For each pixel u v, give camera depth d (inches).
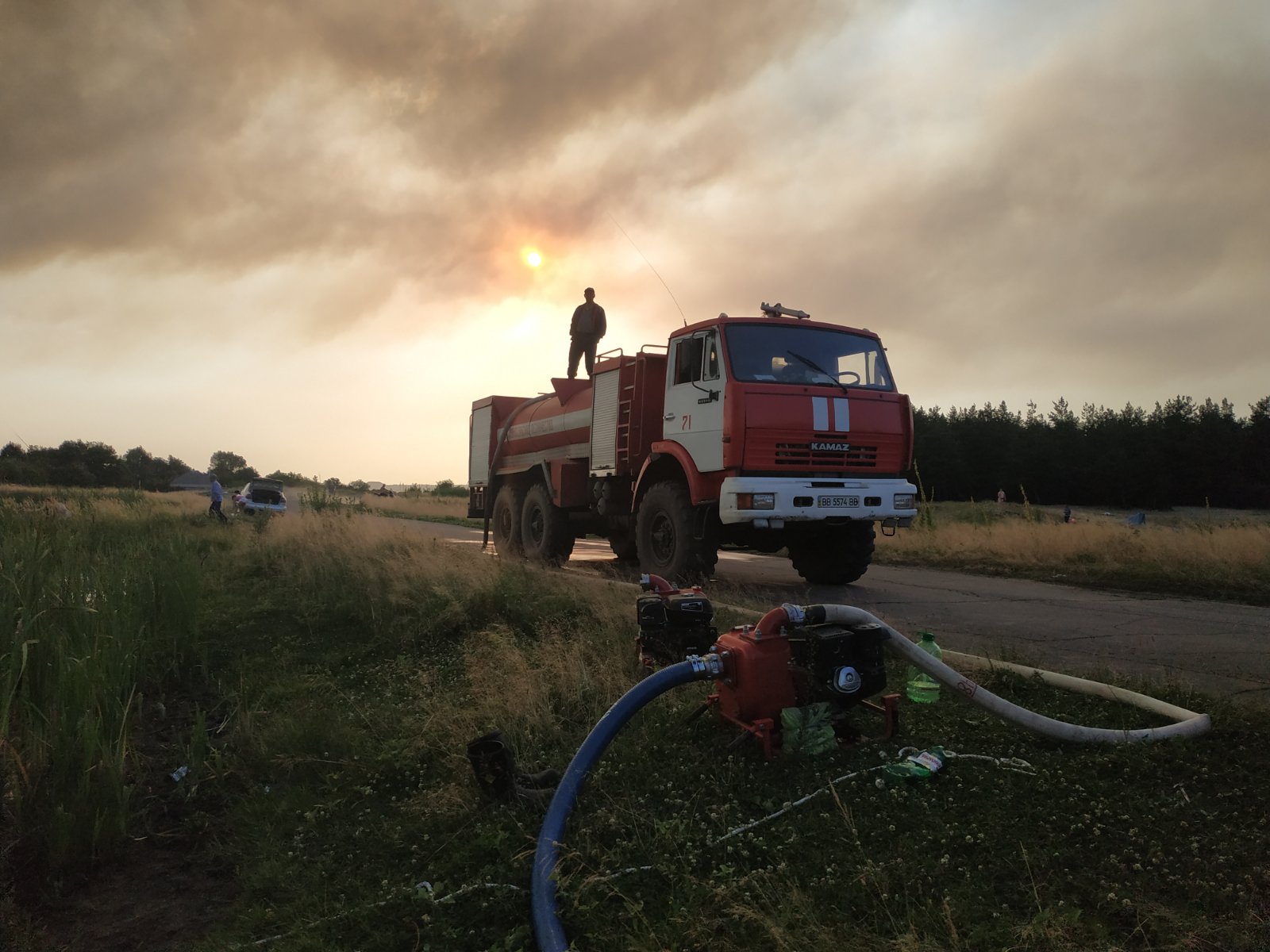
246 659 261.0
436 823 136.7
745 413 330.6
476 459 644.7
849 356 367.2
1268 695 181.8
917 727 161.2
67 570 259.8
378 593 323.6
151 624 268.5
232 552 521.3
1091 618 293.9
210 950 110.3
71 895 128.8
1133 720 160.9
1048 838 114.7
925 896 102.6
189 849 144.2
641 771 146.5
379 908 113.0
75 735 154.7
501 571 319.0
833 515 339.3
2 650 186.5
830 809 127.3
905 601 340.2
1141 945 91.0
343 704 209.5
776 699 149.8
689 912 102.2
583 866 114.6
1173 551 427.2
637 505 403.5
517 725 171.6
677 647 193.5
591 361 541.3
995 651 229.6
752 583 403.5
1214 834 113.5
